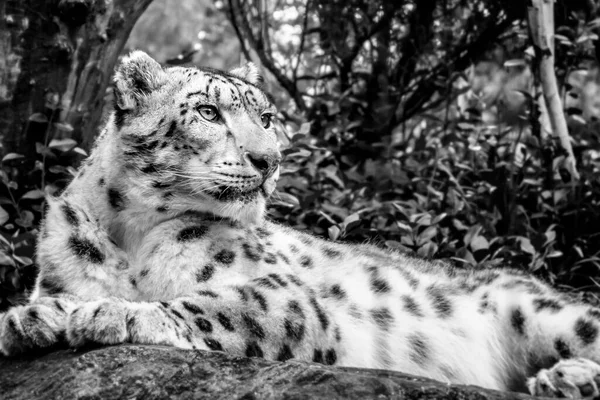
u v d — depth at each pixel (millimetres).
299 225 9375
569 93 11391
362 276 7371
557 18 11578
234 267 6617
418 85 12016
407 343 7207
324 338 6559
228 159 6707
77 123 9461
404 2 11852
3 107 9188
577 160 11109
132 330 5680
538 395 6148
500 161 10883
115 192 6691
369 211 9773
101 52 9539
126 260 6586
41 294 6492
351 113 11633
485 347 7383
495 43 12203
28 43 9250
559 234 10078
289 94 12266
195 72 6996
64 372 5441
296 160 9945
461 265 9039
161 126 6746
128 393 5289
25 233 8453
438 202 10094
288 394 5039
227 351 6000
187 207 6703
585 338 7164
